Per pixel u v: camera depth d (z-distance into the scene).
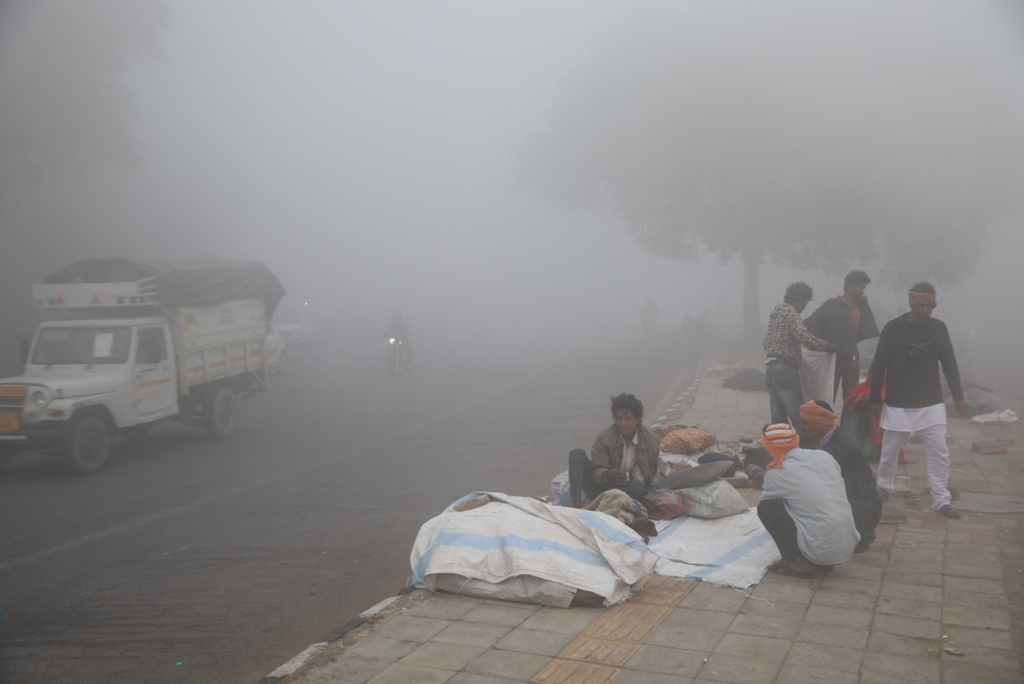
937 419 6.47
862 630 4.30
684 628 4.36
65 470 10.42
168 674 4.46
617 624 4.43
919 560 5.41
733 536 5.88
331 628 5.12
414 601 4.85
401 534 7.21
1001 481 7.57
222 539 7.20
